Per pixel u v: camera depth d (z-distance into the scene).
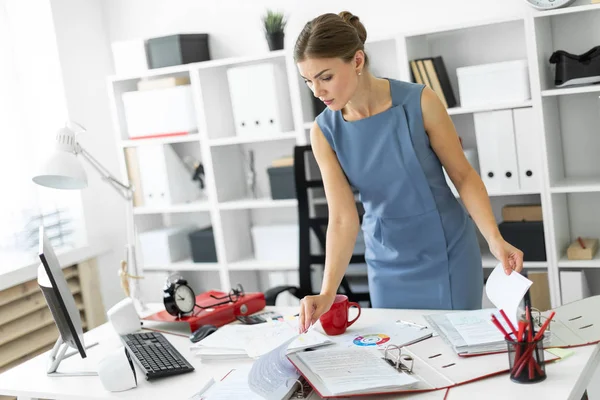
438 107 2.25
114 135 4.36
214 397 1.77
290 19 3.91
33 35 4.06
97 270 4.16
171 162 4.10
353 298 2.97
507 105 3.26
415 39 3.50
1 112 4.01
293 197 3.78
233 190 4.09
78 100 4.13
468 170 2.26
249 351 2.06
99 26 4.30
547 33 3.37
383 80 2.29
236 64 4.05
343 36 1.99
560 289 3.31
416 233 2.36
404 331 2.07
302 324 1.97
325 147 2.34
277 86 3.76
